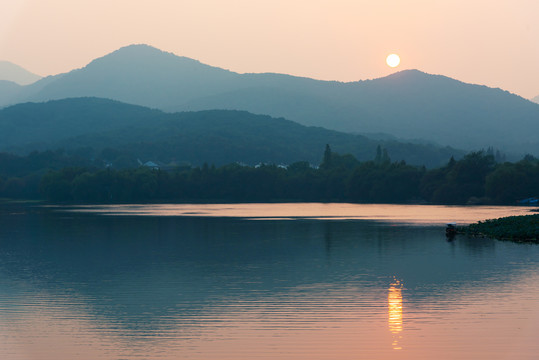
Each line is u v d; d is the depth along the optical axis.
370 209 161.62
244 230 91.44
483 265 51.25
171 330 31.56
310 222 108.62
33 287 43.31
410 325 31.91
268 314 34.56
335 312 34.81
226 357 27.42
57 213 148.62
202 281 45.25
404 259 55.91
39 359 27.41
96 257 59.84
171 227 98.88
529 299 37.44
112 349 28.64
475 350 27.94
